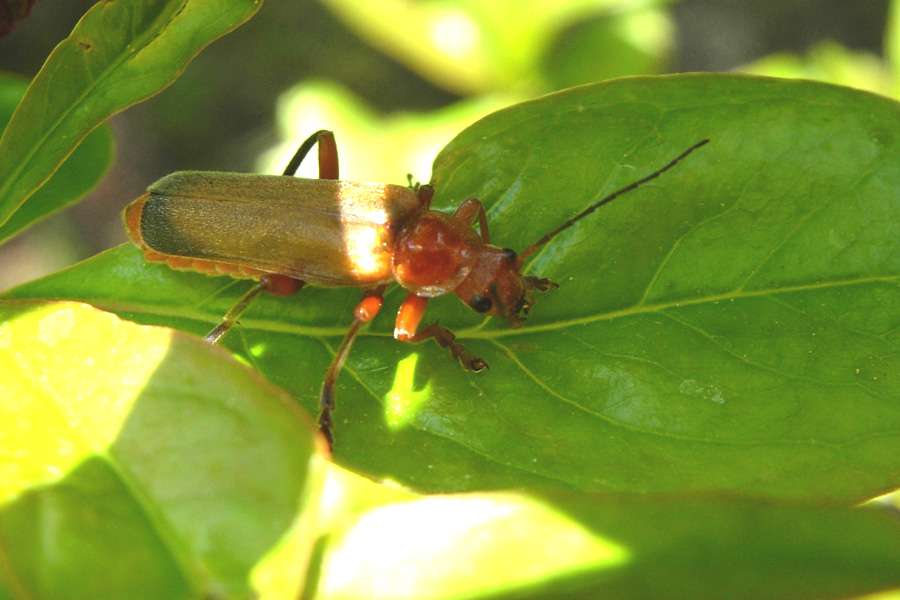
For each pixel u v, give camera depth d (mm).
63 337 84
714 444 87
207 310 90
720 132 88
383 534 82
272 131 175
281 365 89
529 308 89
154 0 87
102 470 83
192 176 95
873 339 88
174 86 177
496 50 110
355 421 88
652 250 89
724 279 88
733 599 71
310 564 81
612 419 87
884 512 73
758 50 174
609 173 89
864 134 88
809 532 72
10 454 83
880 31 171
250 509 80
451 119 111
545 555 77
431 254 92
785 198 88
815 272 88
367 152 112
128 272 89
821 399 87
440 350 89
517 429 87
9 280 160
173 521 80
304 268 93
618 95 88
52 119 87
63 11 169
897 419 87
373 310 89
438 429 88
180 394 84
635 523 75
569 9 109
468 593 77
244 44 182
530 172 89
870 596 70
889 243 88
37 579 76
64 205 92
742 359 88
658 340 88
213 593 75
